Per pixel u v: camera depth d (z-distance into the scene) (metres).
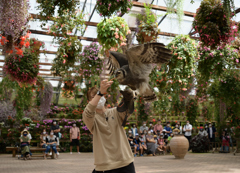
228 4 4.09
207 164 6.70
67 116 13.19
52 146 8.88
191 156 9.09
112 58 1.94
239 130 10.95
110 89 8.20
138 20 5.49
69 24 5.38
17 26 3.97
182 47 5.92
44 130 9.44
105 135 1.99
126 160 1.95
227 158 8.30
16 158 9.07
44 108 11.38
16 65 4.89
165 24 8.74
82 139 12.14
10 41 4.36
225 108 11.19
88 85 10.52
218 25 4.52
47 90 11.30
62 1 4.49
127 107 2.02
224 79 8.44
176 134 8.51
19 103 10.34
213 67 6.29
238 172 5.31
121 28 5.03
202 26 4.55
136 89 1.79
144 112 12.84
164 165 6.54
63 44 5.86
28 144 8.62
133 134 10.39
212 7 4.46
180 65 5.96
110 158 1.93
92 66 8.30
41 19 4.70
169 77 6.36
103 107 2.12
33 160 8.40
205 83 8.55
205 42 4.63
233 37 4.71
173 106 13.40
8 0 3.78
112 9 4.21
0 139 10.91
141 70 1.74
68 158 8.99
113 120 2.05
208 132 12.38
